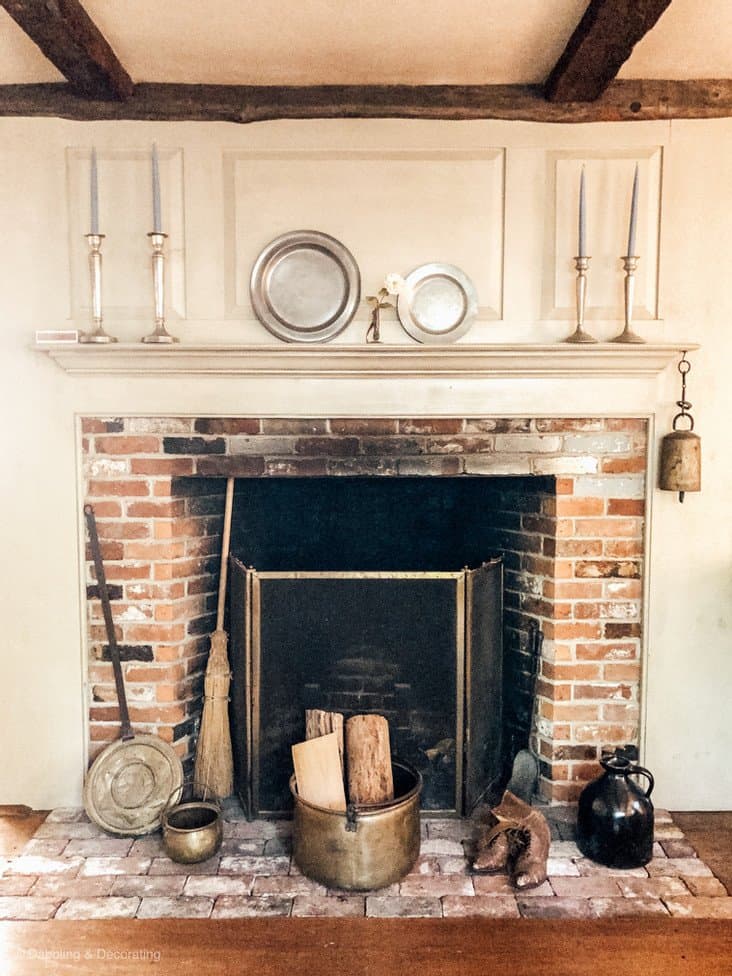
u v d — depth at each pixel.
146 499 2.30
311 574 2.26
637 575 2.33
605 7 1.74
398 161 2.26
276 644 2.27
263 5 1.88
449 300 2.27
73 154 2.25
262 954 1.74
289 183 2.26
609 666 2.35
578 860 2.11
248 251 2.27
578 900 1.93
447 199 2.26
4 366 2.28
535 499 2.40
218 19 1.94
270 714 2.29
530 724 2.42
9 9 1.71
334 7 1.89
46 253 2.26
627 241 2.27
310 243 2.25
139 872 2.05
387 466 2.30
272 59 2.12
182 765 2.38
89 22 1.88
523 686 2.46
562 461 2.30
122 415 2.28
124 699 2.32
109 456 2.30
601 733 2.36
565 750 2.36
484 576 2.33
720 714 2.37
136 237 2.27
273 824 2.29
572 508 2.31
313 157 2.26
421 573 2.25
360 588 2.26
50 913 1.88
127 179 2.25
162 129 2.25
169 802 2.25
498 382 2.27
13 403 2.29
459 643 2.26
